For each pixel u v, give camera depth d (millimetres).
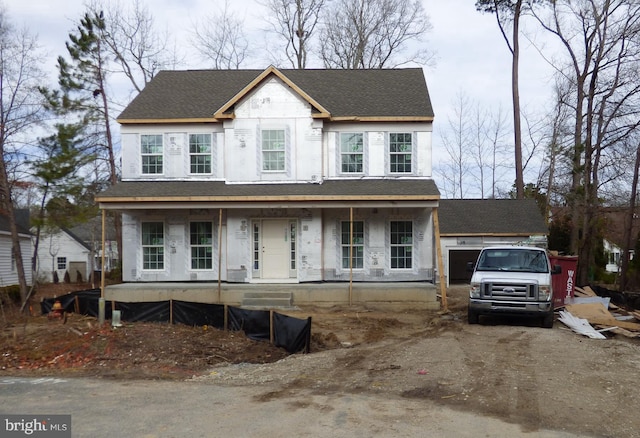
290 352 12625
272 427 7023
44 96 25953
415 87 23922
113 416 7531
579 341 13078
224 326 14766
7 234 31656
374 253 21453
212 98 23391
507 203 31766
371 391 8781
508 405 7898
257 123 21359
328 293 19453
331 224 21438
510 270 15945
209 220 21688
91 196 26531
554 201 39094
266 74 21266
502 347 12133
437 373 9766
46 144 24125
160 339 12758
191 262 21672
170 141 22062
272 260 21312
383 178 21672
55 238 47938
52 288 34125
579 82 31938
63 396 8633
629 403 8016
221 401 8289
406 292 19344
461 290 27547
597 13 31078
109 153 29344
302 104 21344
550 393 8453
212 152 22016
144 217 21703
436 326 15891
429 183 21078
